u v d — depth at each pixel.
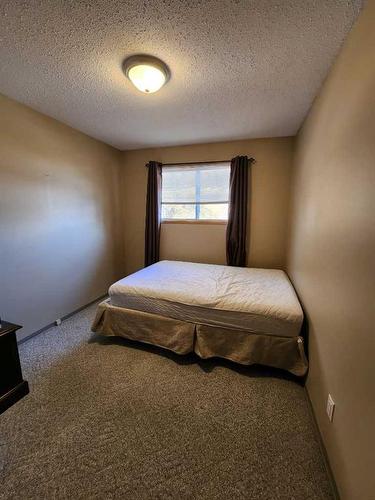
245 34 1.25
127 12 1.12
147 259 3.57
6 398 1.51
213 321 1.93
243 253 3.12
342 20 1.12
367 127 0.91
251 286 2.26
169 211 3.57
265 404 1.57
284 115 2.24
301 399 1.61
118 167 3.56
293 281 2.44
